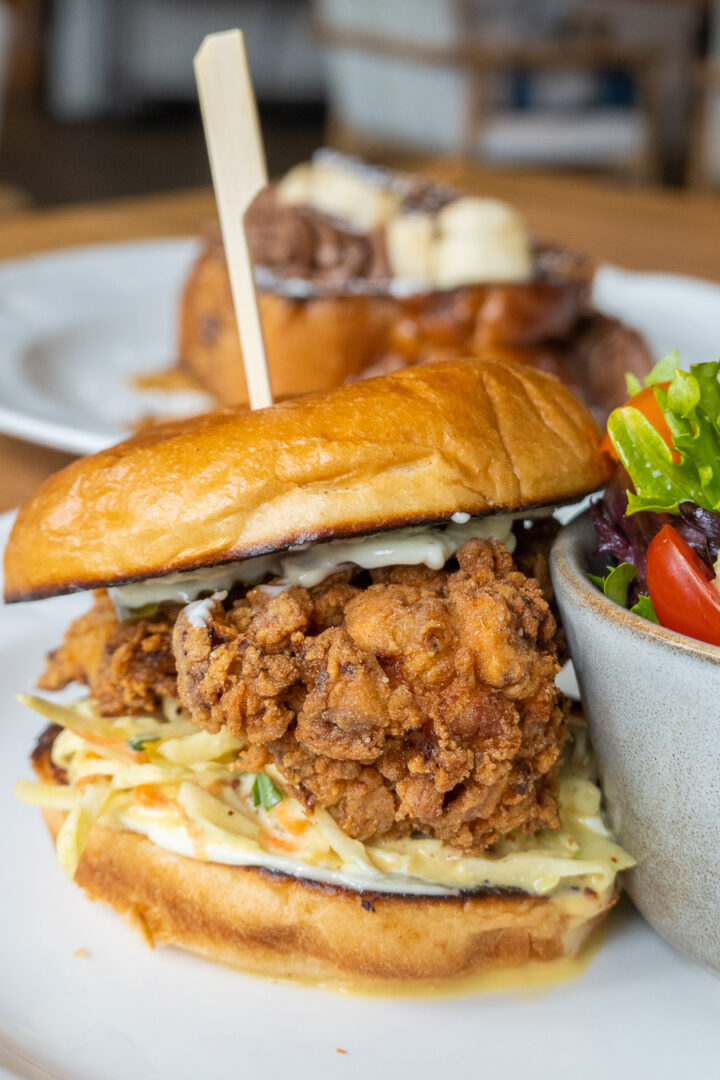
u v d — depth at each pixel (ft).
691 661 0.83
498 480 0.91
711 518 0.89
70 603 1.27
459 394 0.93
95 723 1.00
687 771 0.87
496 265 1.82
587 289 1.90
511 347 1.82
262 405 1.01
